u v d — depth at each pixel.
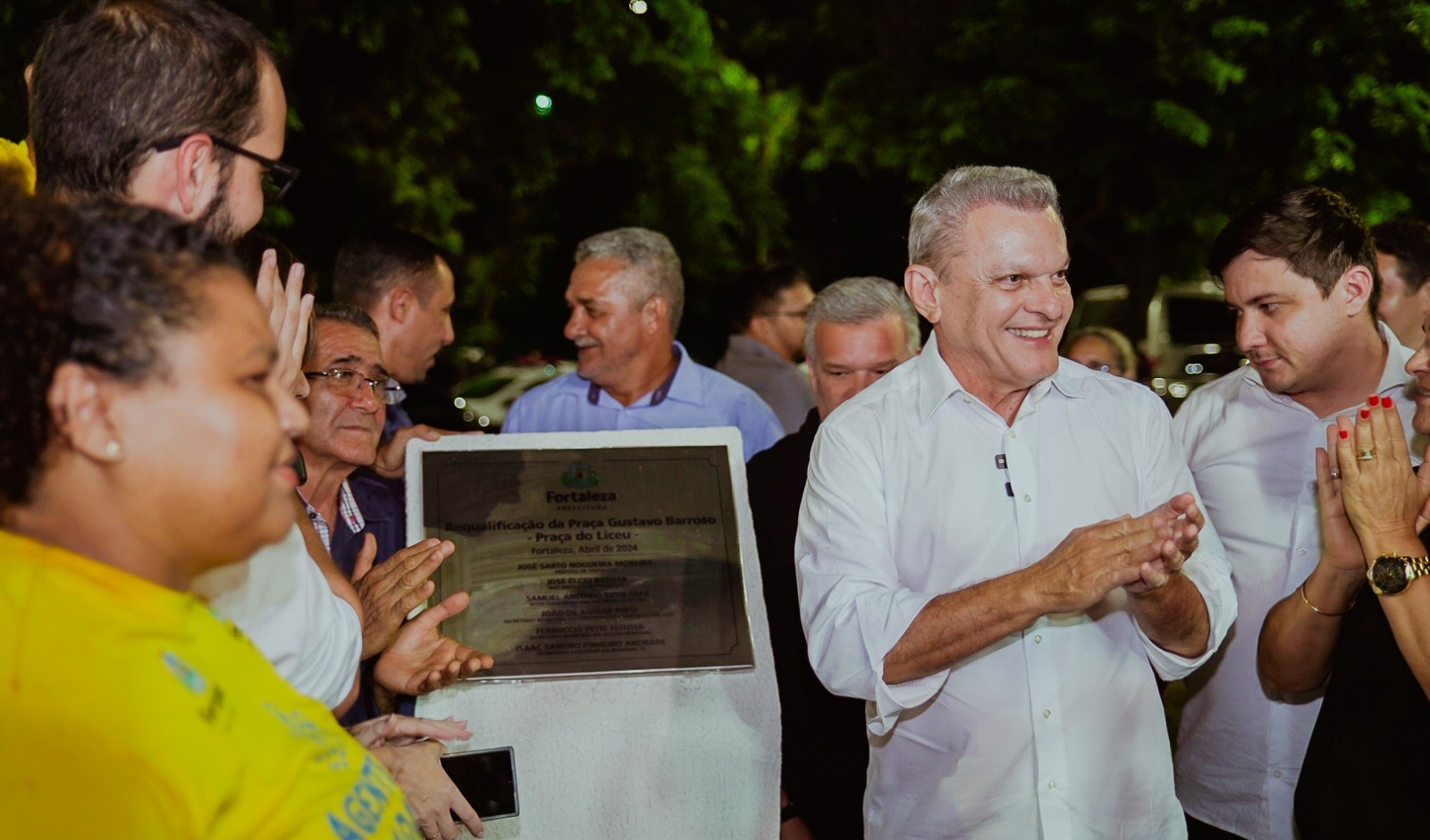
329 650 1.60
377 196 9.31
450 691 2.34
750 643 2.46
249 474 1.08
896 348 3.35
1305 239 2.60
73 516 1.07
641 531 2.53
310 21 7.92
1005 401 2.38
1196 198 10.52
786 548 3.10
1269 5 9.72
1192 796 2.90
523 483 2.54
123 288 1.02
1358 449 2.18
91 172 1.53
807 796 3.02
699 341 13.32
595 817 2.36
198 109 1.54
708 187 11.18
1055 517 2.33
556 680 2.37
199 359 1.05
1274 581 2.78
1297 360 2.65
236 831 1.03
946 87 11.14
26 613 1.01
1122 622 2.33
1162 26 9.82
